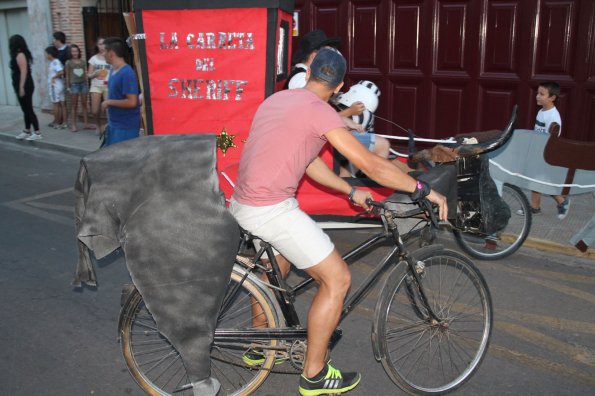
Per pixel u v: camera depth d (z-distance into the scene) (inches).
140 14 180.5
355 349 157.6
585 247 211.5
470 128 326.6
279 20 174.9
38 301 184.4
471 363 137.9
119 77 259.6
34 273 205.2
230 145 179.8
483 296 137.7
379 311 125.3
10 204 289.7
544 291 189.3
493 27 308.2
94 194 110.7
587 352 153.9
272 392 139.7
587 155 202.8
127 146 115.6
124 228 110.9
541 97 251.9
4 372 146.4
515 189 213.6
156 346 147.7
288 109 114.7
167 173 111.2
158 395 128.3
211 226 111.3
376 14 343.0
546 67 297.9
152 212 110.6
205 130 183.0
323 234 119.9
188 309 112.3
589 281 197.3
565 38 289.9
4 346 158.2
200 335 113.2
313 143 115.2
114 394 138.3
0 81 658.2
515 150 211.8
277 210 115.9
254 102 177.6
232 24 174.2
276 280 125.0
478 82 318.7
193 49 178.9
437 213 129.8
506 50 307.1
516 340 159.3
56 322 171.6
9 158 402.9
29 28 600.1
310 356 122.3
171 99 183.9
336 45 196.9
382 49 345.4
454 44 321.4
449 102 330.6
